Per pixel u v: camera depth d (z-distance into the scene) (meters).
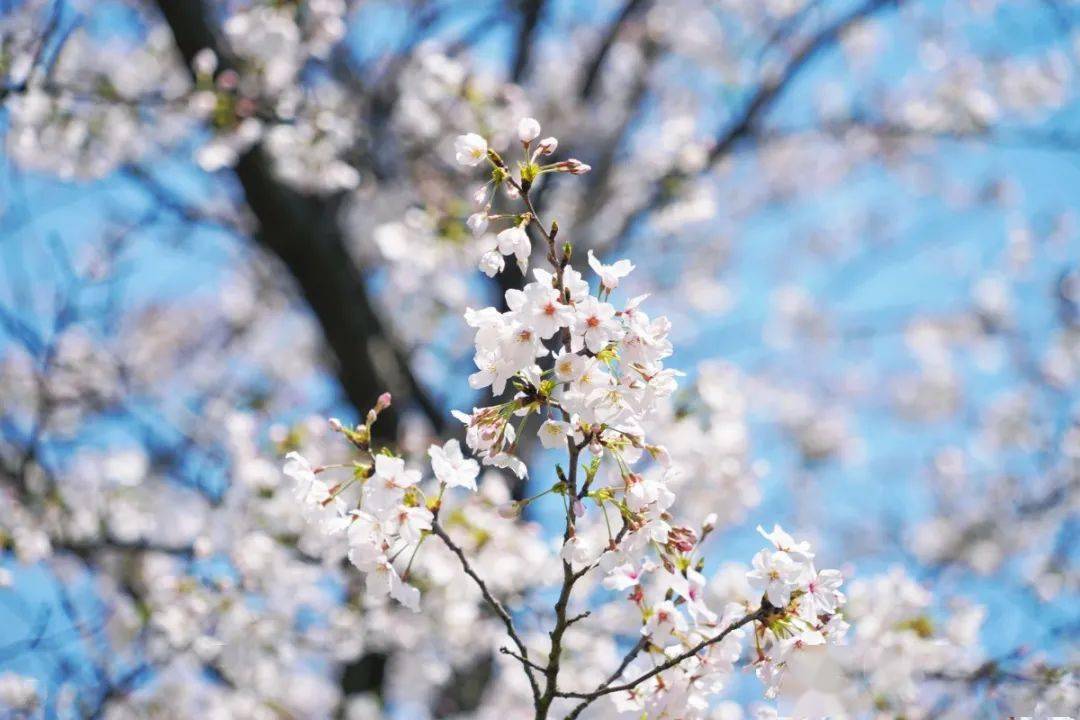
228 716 5.59
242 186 7.04
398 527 2.63
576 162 2.67
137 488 6.23
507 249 2.58
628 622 4.95
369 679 7.51
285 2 5.87
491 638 5.85
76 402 7.48
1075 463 9.54
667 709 2.78
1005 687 3.99
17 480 5.80
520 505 2.65
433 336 9.01
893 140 9.74
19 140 5.50
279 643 5.16
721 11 10.27
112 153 6.10
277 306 10.65
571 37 10.62
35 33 5.23
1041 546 9.16
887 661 3.98
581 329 2.47
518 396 2.57
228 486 5.47
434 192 6.78
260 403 5.70
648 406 2.53
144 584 5.77
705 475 5.13
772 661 2.69
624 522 2.69
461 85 6.39
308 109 6.25
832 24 8.95
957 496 10.79
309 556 5.27
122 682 5.23
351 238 9.06
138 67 7.38
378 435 7.56
